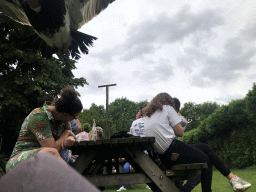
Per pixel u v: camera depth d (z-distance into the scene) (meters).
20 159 2.20
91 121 42.25
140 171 3.12
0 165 9.86
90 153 2.97
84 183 0.22
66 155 3.01
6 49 15.81
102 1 3.98
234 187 2.95
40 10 3.17
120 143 2.71
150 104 3.19
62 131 2.59
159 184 2.82
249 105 14.39
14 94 15.86
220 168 3.06
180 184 3.71
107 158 3.75
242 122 15.37
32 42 3.47
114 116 66.31
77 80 19.70
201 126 18.66
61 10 3.28
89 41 3.62
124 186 7.64
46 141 2.37
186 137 21.30
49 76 18.50
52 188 0.20
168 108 3.13
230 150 16.16
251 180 7.24
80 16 3.95
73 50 3.63
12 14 3.84
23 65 17.11
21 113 17.09
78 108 2.45
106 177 2.87
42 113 2.41
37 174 0.21
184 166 2.79
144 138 2.69
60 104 2.40
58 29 3.29
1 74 16.81
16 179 0.21
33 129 2.38
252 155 14.80
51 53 3.49
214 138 17.53
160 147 2.99
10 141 17.62
